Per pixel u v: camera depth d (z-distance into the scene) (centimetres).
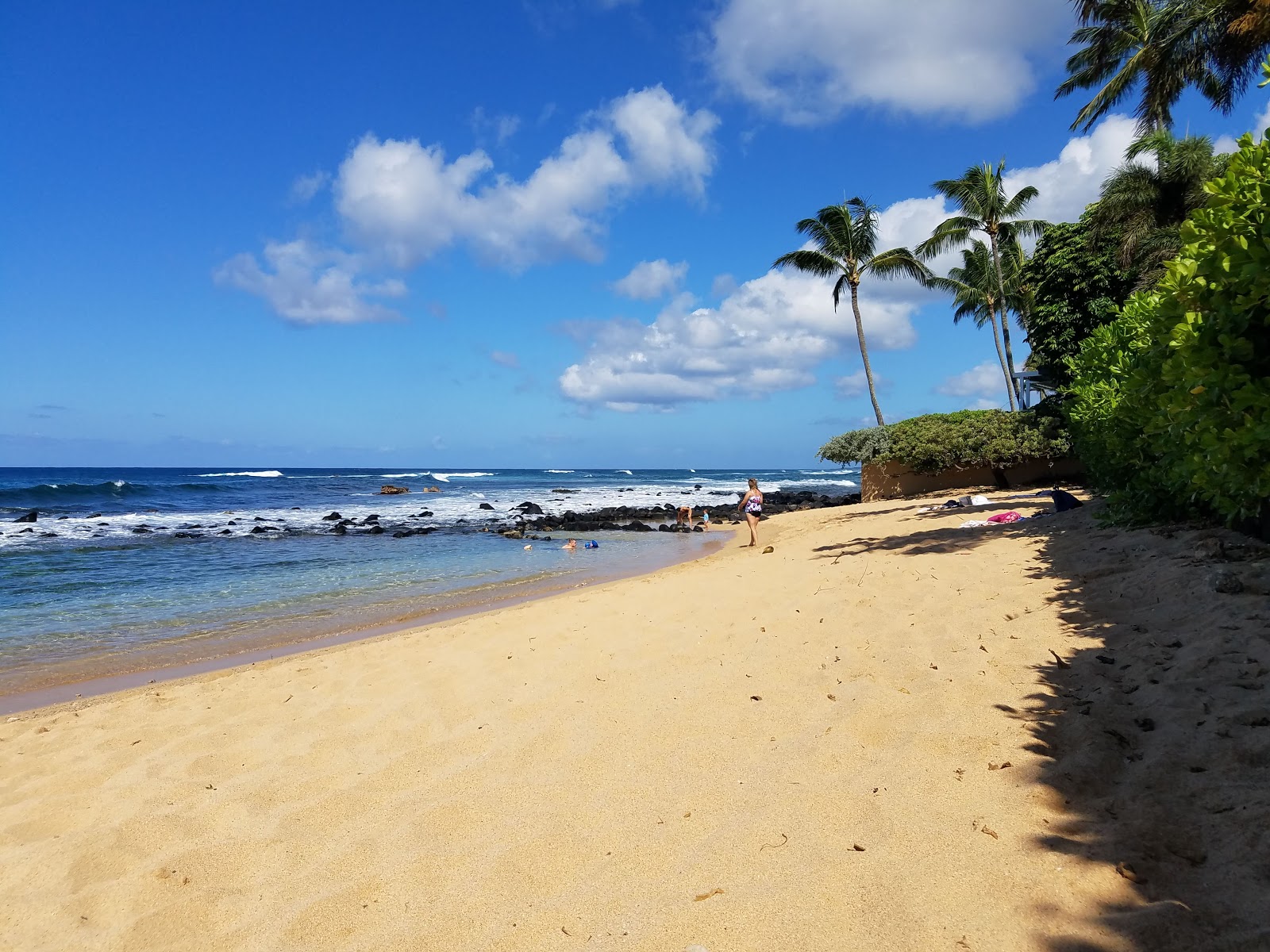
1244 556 518
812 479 9550
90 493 4038
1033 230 3203
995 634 498
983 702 385
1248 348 397
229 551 1916
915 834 270
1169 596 488
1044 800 281
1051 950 202
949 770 317
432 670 597
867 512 1966
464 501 4097
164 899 286
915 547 960
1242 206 394
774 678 472
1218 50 1480
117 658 837
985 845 257
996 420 2159
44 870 317
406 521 2927
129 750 472
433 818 330
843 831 280
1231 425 420
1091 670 403
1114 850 242
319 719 495
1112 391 774
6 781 437
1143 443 674
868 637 535
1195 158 1872
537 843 300
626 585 1033
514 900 262
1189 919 204
